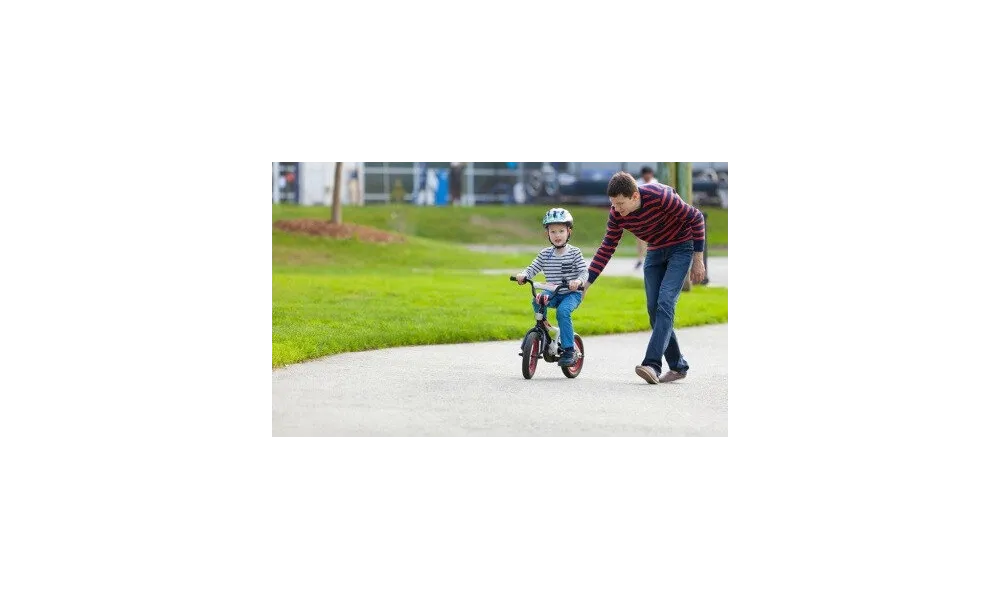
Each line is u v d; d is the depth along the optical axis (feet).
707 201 248.11
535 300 70.18
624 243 217.97
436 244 196.44
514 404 60.08
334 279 138.10
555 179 254.88
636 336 98.17
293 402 60.34
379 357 79.36
